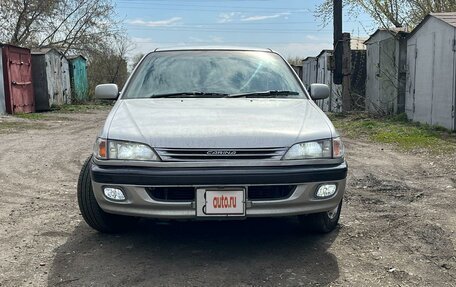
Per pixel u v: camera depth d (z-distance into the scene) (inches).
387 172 263.9
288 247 152.2
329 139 139.9
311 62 901.2
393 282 127.1
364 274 132.1
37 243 156.3
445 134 393.1
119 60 1391.5
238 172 129.2
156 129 136.8
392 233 164.2
